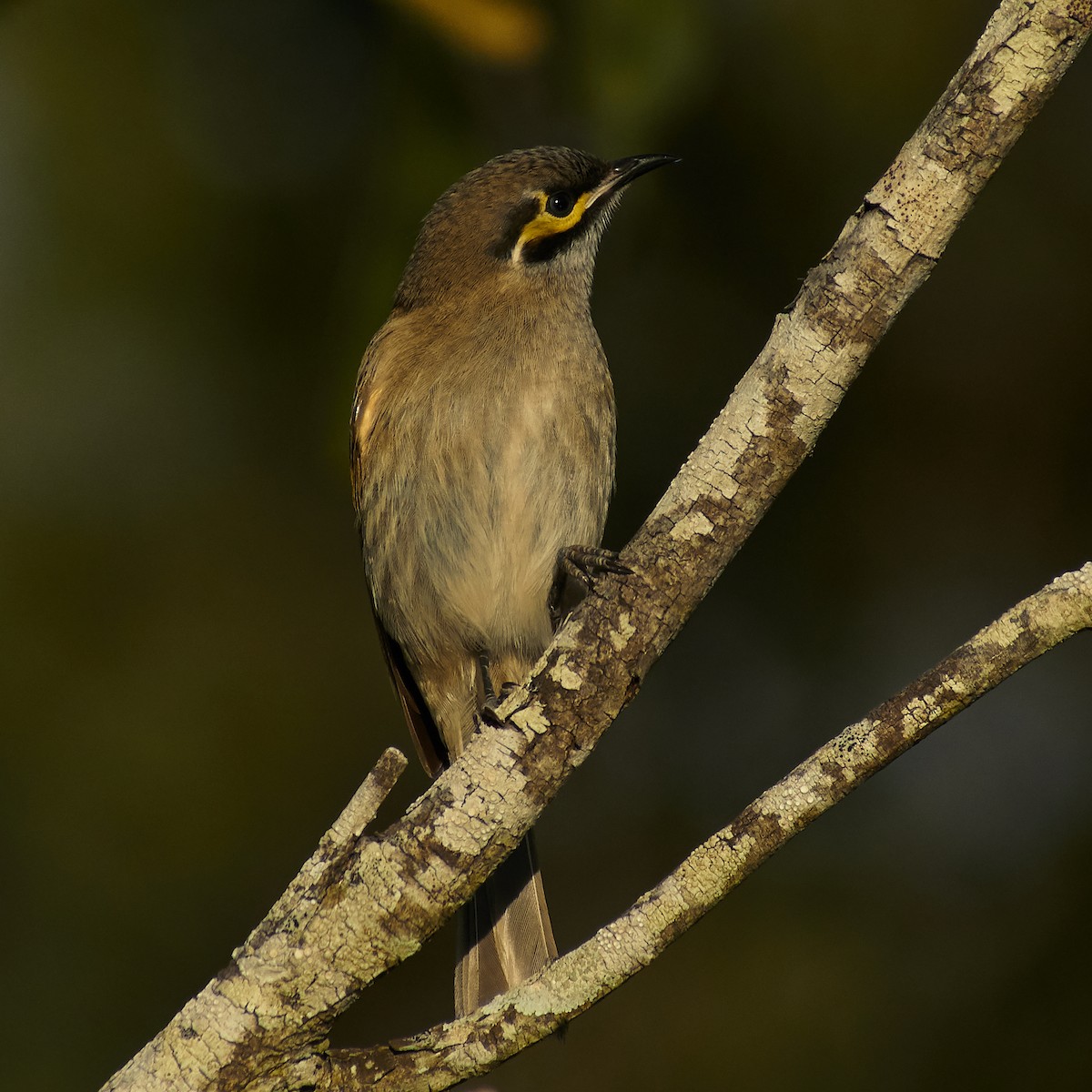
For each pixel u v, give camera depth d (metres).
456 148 8.56
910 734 4.92
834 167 11.00
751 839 5.00
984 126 5.19
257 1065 5.16
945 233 5.28
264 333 11.70
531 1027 5.14
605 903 11.26
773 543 11.55
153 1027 10.38
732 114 11.00
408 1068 5.20
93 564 11.79
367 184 9.32
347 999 5.23
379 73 8.80
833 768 5.00
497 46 7.96
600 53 8.27
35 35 11.28
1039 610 4.87
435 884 5.28
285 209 11.50
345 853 5.27
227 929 10.80
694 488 5.50
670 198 11.13
